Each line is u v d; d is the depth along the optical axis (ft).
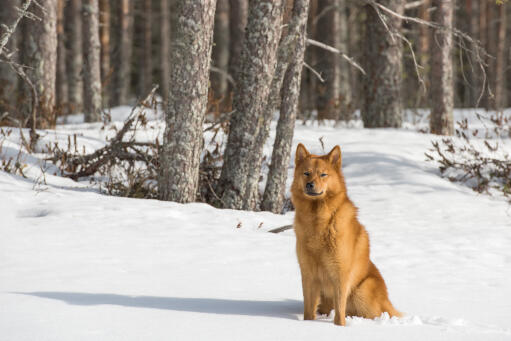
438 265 32.09
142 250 31.17
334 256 20.54
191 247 32.40
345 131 79.05
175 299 21.84
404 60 120.78
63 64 137.49
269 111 46.65
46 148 57.93
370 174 61.62
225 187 46.65
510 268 31.96
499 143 75.31
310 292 21.02
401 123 83.92
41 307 18.99
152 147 50.83
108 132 70.33
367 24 83.35
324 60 107.34
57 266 27.09
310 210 20.85
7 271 25.82
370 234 40.50
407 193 55.26
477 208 50.42
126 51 137.69
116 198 43.96
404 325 19.29
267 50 44.98
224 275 26.99
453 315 21.84
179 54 42.06
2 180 44.47
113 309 19.38
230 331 17.24
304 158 21.68
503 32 142.72
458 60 154.30
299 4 44.96
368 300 21.42
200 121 43.62
